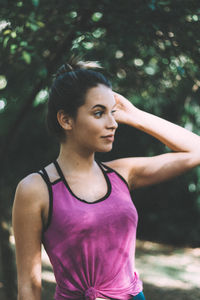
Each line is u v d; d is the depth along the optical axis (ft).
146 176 5.05
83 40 8.31
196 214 25.50
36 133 25.66
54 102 4.61
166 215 26.17
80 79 4.45
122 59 9.52
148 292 16.16
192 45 7.97
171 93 11.91
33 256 4.45
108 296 4.37
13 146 25.98
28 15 8.23
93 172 4.67
